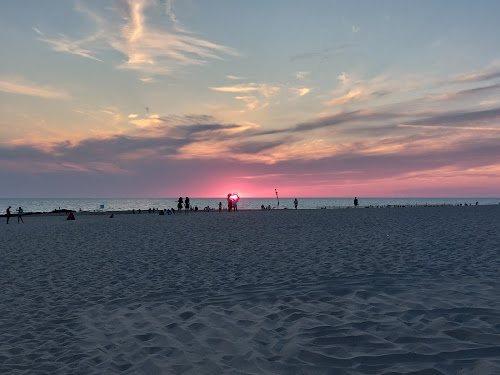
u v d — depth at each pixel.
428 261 9.53
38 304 7.34
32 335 5.62
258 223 25.56
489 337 4.05
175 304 6.82
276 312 5.86
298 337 4.63
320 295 6.62
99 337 5.38
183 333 5.23
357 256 10.80
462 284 6.82
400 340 4.20
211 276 9.15
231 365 4.00
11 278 9.91
